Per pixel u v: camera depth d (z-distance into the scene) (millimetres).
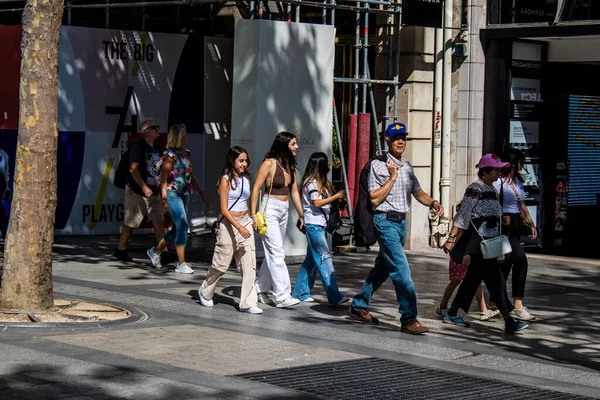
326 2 20234
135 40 21531
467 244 12750
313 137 18859
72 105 20891
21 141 12062
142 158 17312
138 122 21688
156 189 17375
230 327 12133
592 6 19500
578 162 22719
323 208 13922
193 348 10742
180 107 22141
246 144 18109
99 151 21359
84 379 9055
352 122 20156
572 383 10070
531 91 21672
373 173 12312
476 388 9562
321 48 18859
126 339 11047
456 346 11734
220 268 13328
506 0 20750
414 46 20844
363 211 12320
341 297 13867
